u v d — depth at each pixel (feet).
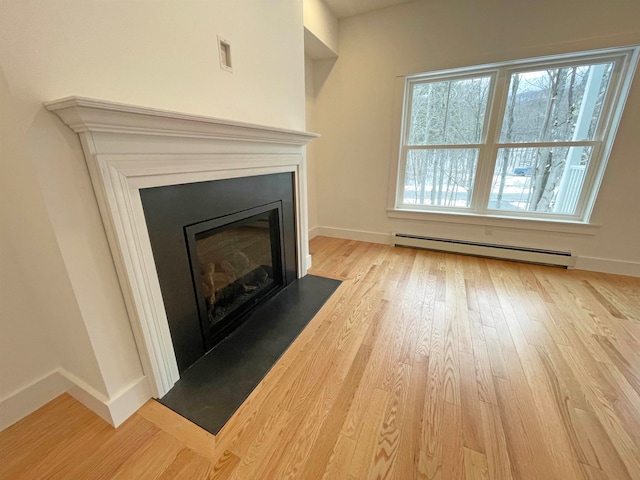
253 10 5.25
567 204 8.51
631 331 5.57
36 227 3.03
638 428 3.61
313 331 5.66
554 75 7.77
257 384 4.35
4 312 3.52
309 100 10.41
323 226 12.26
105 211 3.17
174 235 4.06
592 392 4.16
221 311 5.64
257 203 5.81
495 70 8.29
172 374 4.27
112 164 3.09
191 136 3.87
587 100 7.63
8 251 3.44
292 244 7.59
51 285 3.34
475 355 4.95
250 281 6.47
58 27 2.70
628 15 6.53
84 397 3.89
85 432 3.60
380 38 9.12
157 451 3.38
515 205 9.14
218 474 3.12
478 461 3.23
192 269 4.46
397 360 4.84
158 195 3.73
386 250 10.40
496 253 9.16
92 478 3.10
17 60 2.45
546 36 7.29
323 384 4.35
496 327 5.75
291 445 3.43
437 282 7.74
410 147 10.05
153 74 3.64
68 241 2.97
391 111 9.67
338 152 10.98
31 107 2.58
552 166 8.41
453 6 8.01
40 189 2.72
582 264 8.35
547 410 3.87
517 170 8.82
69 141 2.85
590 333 5.52
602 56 7.20
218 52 4.59
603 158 7.62
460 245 9.61
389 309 6.44
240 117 5.21
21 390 3.77
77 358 3.71
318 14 8.17
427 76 9.11
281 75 6.25
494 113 8.53
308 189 11.32
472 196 9.57
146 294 3.69
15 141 2.67
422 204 10.50
